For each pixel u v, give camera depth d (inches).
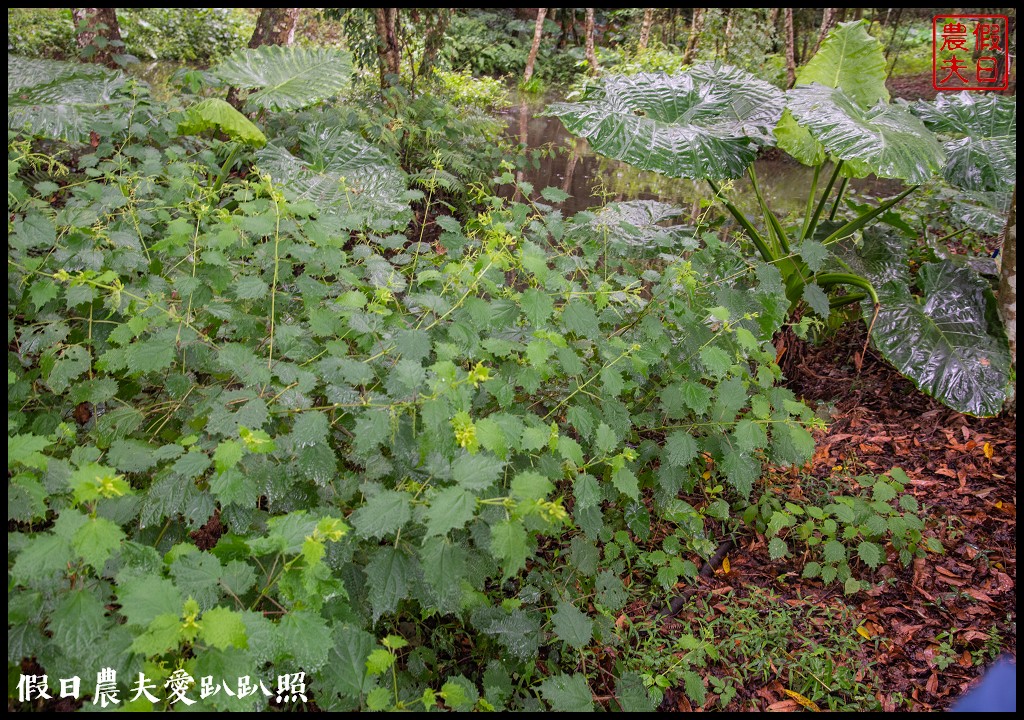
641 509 95.0
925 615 94.7
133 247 83.6
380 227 100.0
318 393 74.9
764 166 306.2
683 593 98.9
